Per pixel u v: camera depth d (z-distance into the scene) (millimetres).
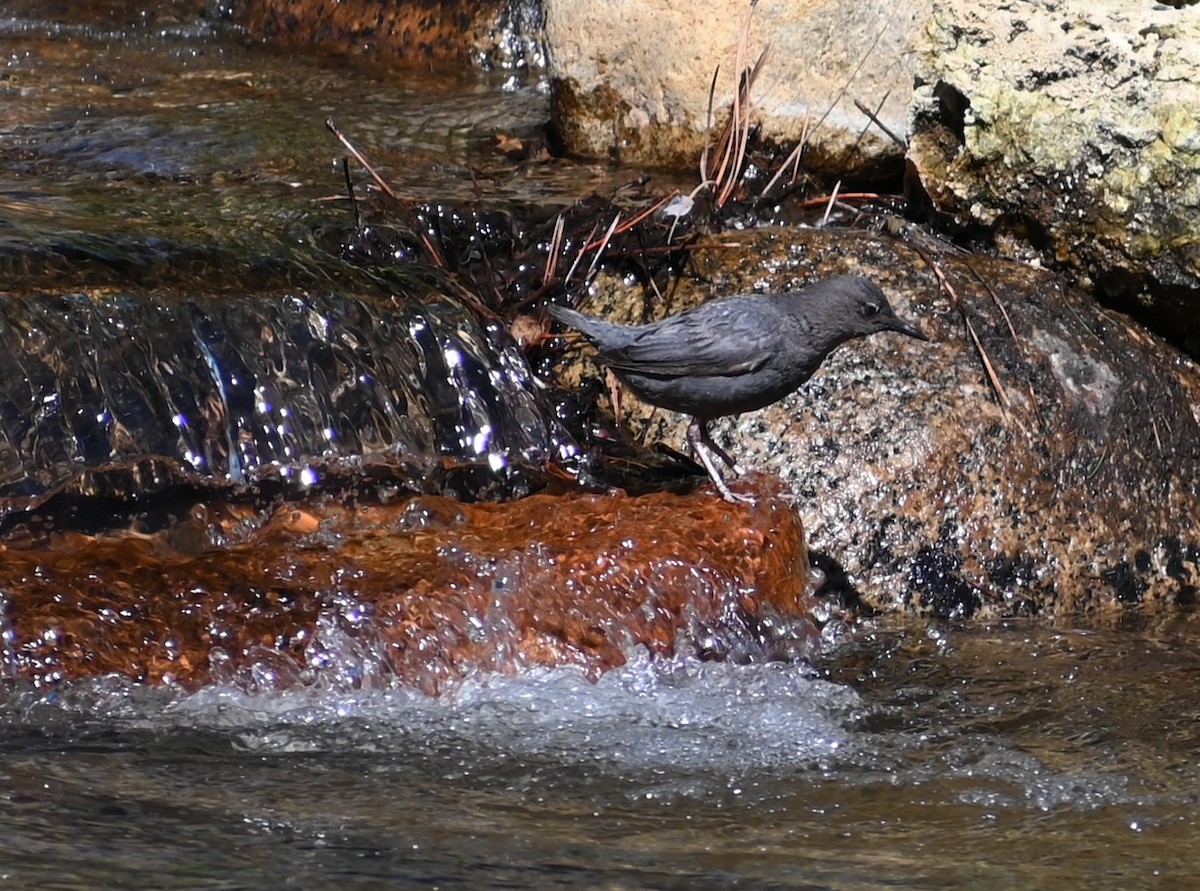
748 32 14633
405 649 9023
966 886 7039
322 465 10883
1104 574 11875
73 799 7402
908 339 12406
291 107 17000
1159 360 13000
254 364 11008
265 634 8875
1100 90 13039
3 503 9750
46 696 8430
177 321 10891
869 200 14453
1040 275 13320
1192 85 12727
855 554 11578
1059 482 12039
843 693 9664
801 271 12922
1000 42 13422
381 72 19078
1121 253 13062
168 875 6582
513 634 9320
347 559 9594
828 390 12125
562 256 13266
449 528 10273
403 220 13133
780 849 7395
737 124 14289
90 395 10328
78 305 10594
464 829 7387
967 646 10820
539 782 8125
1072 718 9477
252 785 7773
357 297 11680
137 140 15289
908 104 14469
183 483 10359
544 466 11641
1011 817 7969
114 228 11914
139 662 8648
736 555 10070
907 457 11867
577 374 12641
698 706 9242
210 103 17031
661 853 7254
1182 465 12555
